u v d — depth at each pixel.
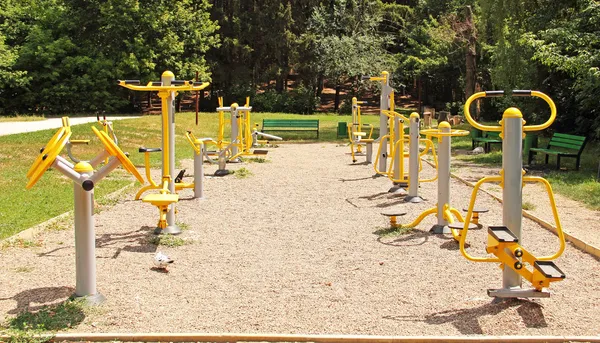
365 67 40.22
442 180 7.78
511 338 4.35
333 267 6.33
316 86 44.16
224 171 13.55
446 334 4.52
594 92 14.82
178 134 23.05
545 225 8.17
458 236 6.95
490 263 6.45
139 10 35.78
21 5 37.56
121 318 4.81
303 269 6.25
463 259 6.59
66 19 36.50
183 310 5.02
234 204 9.98
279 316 4.90
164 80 7.57
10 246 6.96
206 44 39.22
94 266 5.20
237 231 7.99
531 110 21.20
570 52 16.47
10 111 35.72
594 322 4.77
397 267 6.31
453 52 37.72
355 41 40.97
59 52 35.44
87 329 4.58
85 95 36.03
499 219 8.69
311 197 10.66
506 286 5.10
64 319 4.71
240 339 4.40
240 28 40.66
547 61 14.53
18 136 16.88
